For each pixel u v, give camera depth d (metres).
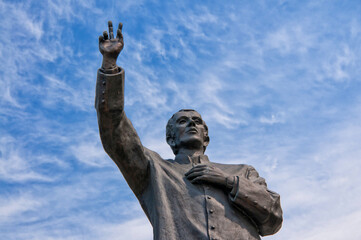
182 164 8.55
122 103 7.81
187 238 7.50
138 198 8.38
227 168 8.67
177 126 9.01
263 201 7.89
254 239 7.74
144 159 8.16
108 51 7.82
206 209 7.74
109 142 7.90
